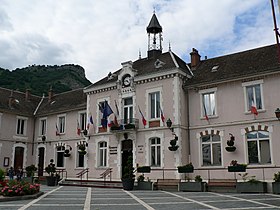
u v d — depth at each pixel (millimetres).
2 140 29062
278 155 18000
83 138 27422
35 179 24266
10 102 30875
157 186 19344
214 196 14914
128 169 19250
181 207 10984
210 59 24812
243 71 20422
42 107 33594
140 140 22250
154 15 27391
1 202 11922
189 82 22203
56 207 10734
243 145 19250
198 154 20828
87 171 24547
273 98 18750
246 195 15312
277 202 12383
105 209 10383
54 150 29656
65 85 71250
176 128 20766
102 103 25375
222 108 20516
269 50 21750
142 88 23000
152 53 26375
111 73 26734
